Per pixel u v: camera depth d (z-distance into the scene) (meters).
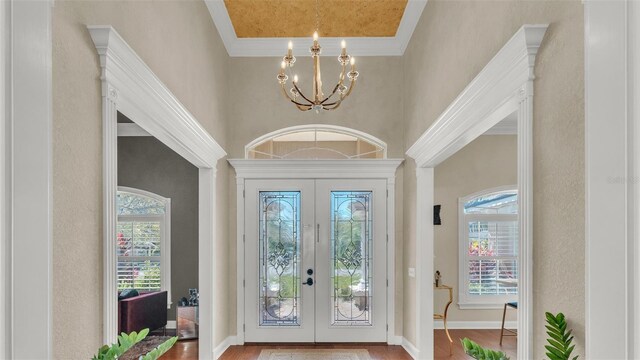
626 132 0.92
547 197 2.14
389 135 5.84
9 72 0.87
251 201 5.80
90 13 2.20
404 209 5.70
